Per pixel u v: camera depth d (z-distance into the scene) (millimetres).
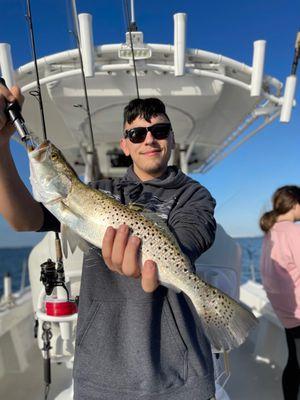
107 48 1363
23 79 1492
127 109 915
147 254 690
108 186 882
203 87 1531
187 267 702
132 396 720
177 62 1347
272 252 1412
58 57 1375
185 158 2281
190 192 833
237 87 1586
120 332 755
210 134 2168
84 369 747
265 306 2008
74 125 1905
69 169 752
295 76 1486
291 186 1454
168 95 1545
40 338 1298
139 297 756
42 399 1476
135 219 710
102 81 1504
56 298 1147
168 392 723
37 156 736
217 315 707
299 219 1440
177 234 736
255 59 1407
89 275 791
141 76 1503
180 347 748
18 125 729
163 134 886
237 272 1335
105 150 2391
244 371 1774
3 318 1618
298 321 1333
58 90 1503
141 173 907
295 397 1354
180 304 773
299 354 1343
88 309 773
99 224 720
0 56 1267
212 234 764
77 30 1327
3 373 1662
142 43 1360
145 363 726
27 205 766
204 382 742
